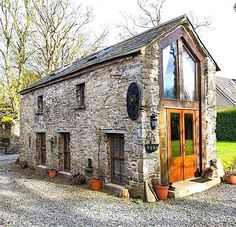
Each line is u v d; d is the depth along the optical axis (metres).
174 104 9.61
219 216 6.98
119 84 9.39
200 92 10.66
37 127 15.56
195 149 10.51
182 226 6.35
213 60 11.15
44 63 27.47
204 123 10.70
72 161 12.09
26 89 16.72
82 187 10.52
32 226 6.50
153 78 8.87
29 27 26.14
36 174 14.22
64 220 6.90
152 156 8.70
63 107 12.86
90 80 10.91
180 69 9.93
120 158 9.63
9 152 26.00
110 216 7.12
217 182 10.29
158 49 9.06
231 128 21.78
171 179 9.42
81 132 11.47
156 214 7.19
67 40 27.94
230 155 13.80
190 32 10.11
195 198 8.58
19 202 8.67
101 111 10.24
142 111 8.48
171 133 9.50
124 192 8.73
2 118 26.81
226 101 31.14
